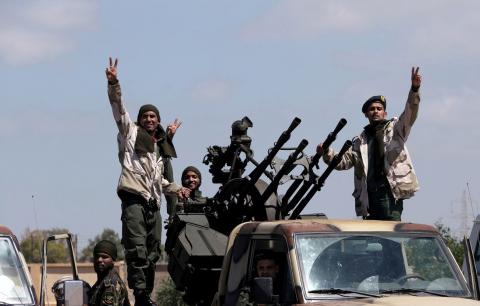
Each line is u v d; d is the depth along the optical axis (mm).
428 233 22188
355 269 21250
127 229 24734
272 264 21531
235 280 22859
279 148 24875
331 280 21016
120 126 24734
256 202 25625
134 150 24844
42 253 21953
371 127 26375
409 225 22266
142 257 24609
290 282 20906
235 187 26031
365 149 26281
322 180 25375
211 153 28094
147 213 24844
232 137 27797
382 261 21500
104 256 22688
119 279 22766
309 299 20609
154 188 25062
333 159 24969
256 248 22391
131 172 24766
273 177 25734
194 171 31125
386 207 25984
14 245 22062
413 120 25812
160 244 25312
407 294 21156
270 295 20453
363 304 19891
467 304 20203
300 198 25875
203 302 25906
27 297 21469
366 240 21625
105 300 22312
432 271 21781
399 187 25859
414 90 25547
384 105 26422
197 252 25500
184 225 26359
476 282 21938
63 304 21172
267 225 22266
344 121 24516
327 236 21469
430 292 21375
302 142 24422
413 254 21781
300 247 21266
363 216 26469
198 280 25656
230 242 23344
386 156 26016
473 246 32000
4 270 21656
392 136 26094
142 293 24688
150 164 24906
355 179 26609
